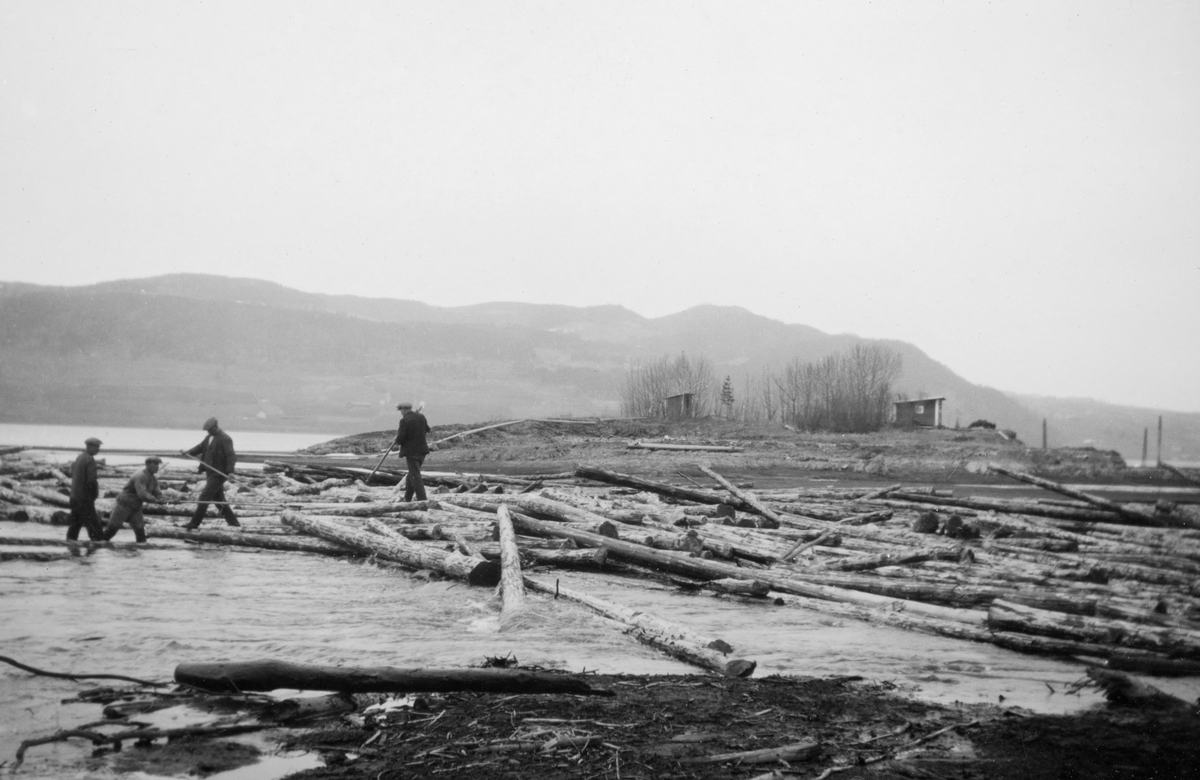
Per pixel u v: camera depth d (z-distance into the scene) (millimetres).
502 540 12680
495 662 7434
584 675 7293
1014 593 10242
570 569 13492
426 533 15195
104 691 6609
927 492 24406
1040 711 6781
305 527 15711
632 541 13938
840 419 65062
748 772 5211
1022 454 46281
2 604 9953
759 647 8891
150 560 13773
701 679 7406
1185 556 15094
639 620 9047
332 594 11117
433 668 6594
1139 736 6148
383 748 5457
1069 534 16594
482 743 5535
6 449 31906
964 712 6691
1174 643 8445
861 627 10117
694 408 68812
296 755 5348
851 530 16094
